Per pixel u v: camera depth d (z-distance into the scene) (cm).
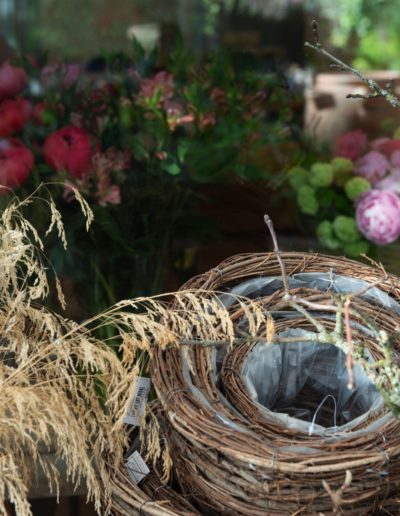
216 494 158
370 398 167
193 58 222
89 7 250
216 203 210
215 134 208
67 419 152
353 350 150
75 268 197
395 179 212
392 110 230
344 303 148
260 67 223
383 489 153
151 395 190
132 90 206
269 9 254
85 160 195
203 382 160
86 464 152
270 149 220
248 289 175
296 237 215
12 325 160
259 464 149
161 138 204
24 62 211
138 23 254
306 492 153
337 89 238
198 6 255
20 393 150
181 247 205
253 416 158
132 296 200
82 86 207
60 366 159
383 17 254
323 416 176
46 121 202
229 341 164
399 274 208
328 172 214
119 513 166
